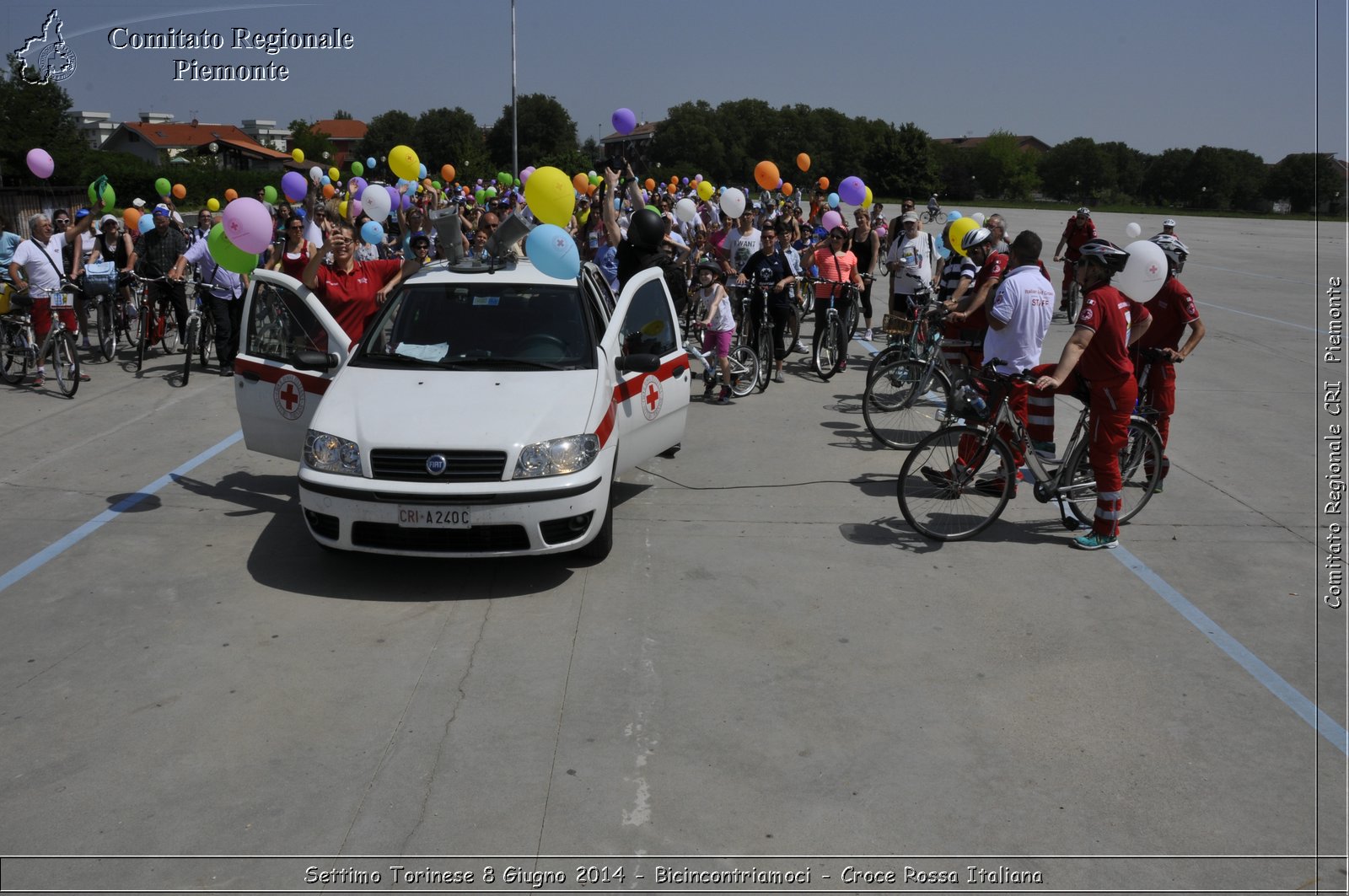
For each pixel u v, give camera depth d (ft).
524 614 16.43
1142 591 17.84
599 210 41.73
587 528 17.37
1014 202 305.94
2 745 12.57
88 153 154.71
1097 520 19.79
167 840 10.87
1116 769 12.43
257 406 20.85
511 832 11.04
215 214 51.37
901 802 11.68
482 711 13.44
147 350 39.29
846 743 12.85
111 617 16.15
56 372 31.83
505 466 16.61
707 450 26.55
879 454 26.32
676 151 374.02
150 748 12.55
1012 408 20.30
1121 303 18.83
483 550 16.80
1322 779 12.32
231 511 21.20
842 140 379.76
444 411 17.33
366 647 15.24
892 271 36.52
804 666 14.87
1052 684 14.51
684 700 13.82
